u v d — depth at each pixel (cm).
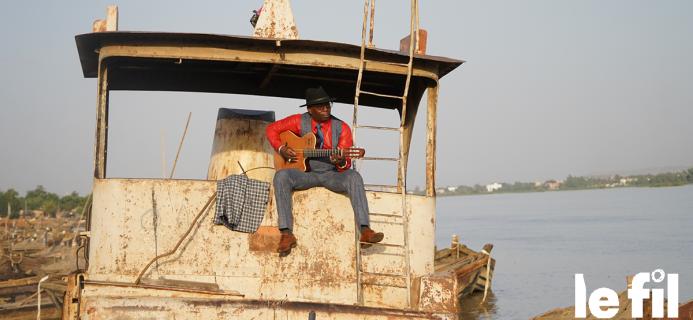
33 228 5112
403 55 864
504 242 4866
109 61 912
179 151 1097
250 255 826
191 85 1114
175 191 826
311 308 768
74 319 771
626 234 5244
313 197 841
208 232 824
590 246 4291
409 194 876
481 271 2453
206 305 763
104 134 855
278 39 827
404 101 866
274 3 915
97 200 829
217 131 994
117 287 784
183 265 819
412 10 871
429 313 777
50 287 1683
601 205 13188
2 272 2314
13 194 8031
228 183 825
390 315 770
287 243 808
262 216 831
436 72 902
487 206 17850
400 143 863
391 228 866
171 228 820
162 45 838
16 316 1653
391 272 857
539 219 8562
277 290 823
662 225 6216
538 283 2812
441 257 2488
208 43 841
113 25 848
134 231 819
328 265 837
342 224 844
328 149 823
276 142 835
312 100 823
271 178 976
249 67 1016
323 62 856
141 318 757
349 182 821
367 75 1016
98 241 820
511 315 2133
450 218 10169
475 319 2078
